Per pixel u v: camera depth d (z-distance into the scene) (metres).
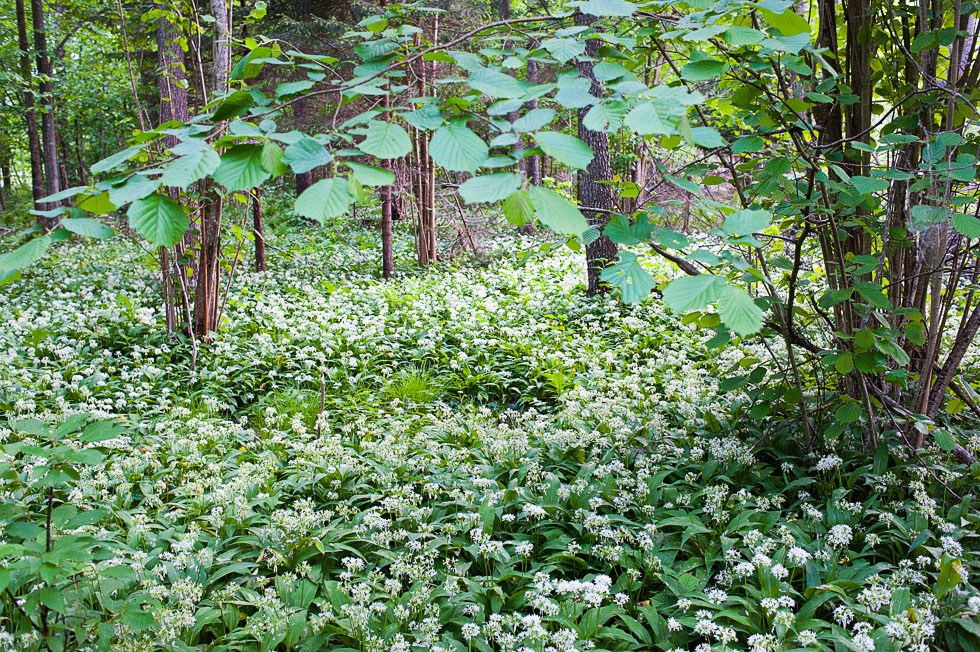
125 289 11.77
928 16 3.96
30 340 8.04
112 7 15.93
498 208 16.73
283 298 11.29
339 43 13.12
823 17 4.25
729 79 3.29
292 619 3.14
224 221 9.91
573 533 4.10
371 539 3.86
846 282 3.80
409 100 2.10
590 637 3.05
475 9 13.84
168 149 1.72
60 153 26.20
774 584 3.19
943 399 4.48
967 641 2.85
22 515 3.04
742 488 4.27
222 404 6.73
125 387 6.96
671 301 1.82
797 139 3.19
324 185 1.58
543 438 5.49
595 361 7.85
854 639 2.71
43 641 2.71
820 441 4.62
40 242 1.62
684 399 5.88
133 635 2.81
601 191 10.77
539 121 1.76
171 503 4.45
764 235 3.94
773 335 5.46
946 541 3.28
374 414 6.69
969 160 3.22
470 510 4.23
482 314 9.99
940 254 3.98
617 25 2.79
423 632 3.07
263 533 3.95
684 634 3.13
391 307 11.02
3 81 16.19
